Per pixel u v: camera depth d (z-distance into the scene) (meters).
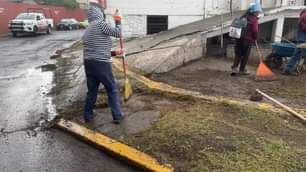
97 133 5.04
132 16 15.29
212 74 8.75
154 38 12.81
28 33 29.16
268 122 5.18
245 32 8.27
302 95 6.84
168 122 5.17
